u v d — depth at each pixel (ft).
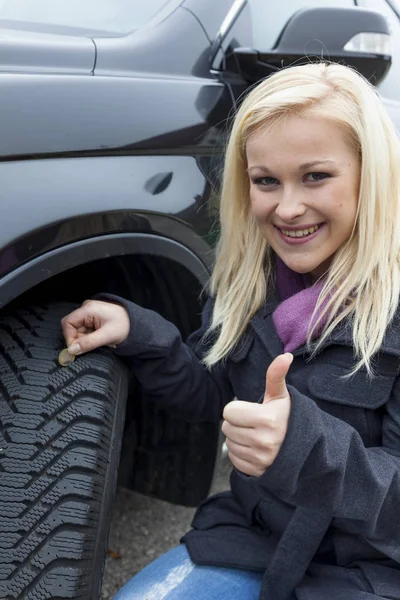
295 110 3.47
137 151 4.23
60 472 3.44
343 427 3.18
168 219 4.38
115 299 4.14
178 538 6.51
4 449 3.40
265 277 4.20
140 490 5.72
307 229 3.66
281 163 3.54
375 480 3.20
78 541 3.36
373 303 3.59
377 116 3.54
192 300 4.99
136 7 5.23
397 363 3.58
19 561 3.21
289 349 3.79
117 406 3.89
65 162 3.81
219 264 4.46
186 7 5.20
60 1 5.19
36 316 3.99
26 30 4.59
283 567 3.72
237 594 3.94
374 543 3.51
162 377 4.35
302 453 2.95
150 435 5.49
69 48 4.25
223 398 4.68
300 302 3.79
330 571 3.79
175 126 4.48
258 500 4.09
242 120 3.74
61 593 3.25
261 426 2.92
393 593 3.59
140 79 4.43
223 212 4.30
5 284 3.46
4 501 3.30
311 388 3.69
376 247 3.57
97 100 4.03
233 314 4.21
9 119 3.56
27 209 3.53
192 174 4.62
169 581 4.02
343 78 3.59
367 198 3.53
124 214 4.04
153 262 4.70
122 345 4.08
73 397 3.67
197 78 4.97
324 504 3.17
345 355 3.67
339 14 5.30
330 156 3.49
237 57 5.19
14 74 3.73
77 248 3.82
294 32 5.22
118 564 6.07
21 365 3.68
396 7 7.90
